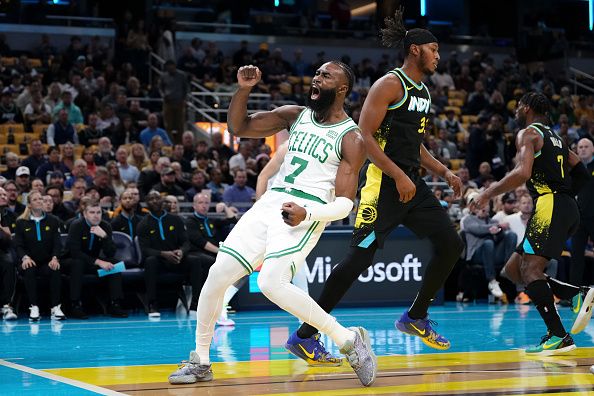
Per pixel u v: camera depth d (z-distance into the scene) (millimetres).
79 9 23750
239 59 21594
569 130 20391
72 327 9258
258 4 26406
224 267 5164
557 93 24344
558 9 28500
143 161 14336
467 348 7164
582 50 26203
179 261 10891
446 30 26875
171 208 11172
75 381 5418
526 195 12742
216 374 5699
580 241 10320
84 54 20203
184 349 7242
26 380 5469
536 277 6762
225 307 9266
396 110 6094
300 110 5645
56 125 15555
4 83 18219
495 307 11766
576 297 6645
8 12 21703
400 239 11766
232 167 14836
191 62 20984
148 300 10742
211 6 25797
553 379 5422
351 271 6078
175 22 22672
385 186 6172
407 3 26594
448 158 18016
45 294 11086
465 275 12727
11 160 13188
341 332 5184
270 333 8492
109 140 14711
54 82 17953
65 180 13312
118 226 11320
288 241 5078
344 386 5188
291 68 22656
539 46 26250
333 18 26016
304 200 5176
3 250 10492
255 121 5637
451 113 20000
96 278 10812
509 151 18266
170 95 17297
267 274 5031
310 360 5902
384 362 6262
